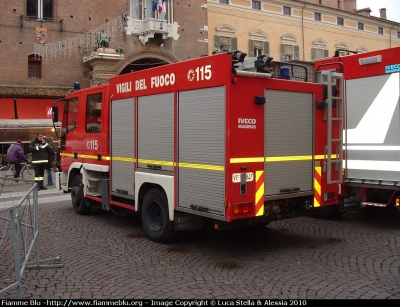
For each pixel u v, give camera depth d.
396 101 7.79
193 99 6.38
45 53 23.12
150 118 7.29
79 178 9.91
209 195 6.10
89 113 9.30
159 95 7.06
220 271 5.80
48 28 23.27
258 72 6.06
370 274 5.61
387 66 7.91
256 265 6.07
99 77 23.38
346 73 8.56
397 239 7.51
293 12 33.66
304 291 5.00
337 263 6.13
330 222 9.02
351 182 8.45
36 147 14.22
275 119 6.34
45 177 18.52
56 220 9.34
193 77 6.35
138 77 7.57
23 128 22.34
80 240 7.59
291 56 33.56
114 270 5.88
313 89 6.84
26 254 5.62
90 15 24.22
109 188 8.55
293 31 33.62
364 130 8.28
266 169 6.23
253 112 6.07
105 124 8.59
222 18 29.42
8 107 22.38
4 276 5.66
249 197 6.02
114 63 23.78
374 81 8.12
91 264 6.17
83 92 9.54
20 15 22.61
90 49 24.25
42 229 8.48
